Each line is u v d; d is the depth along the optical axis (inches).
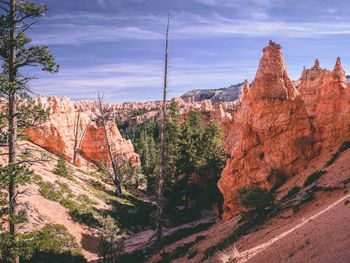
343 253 425.4
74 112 2977.4
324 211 698.8
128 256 1336.1
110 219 1421.0
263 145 1409.9
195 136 2452.0
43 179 1758.1
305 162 1334.9
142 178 3058.6
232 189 1425.9
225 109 4188.0
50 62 788.0
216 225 1434.5
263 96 1428.4
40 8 761.6
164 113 1513.3
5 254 749.3
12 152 789.9
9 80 786.2
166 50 1475.1
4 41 773.9
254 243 794.8
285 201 1023.0
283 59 1448.1
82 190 1967.3
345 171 963.3
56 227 1405.0
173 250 1195.9
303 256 507.8
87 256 1357.0
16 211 792.9
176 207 2363.4
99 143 3088.1
